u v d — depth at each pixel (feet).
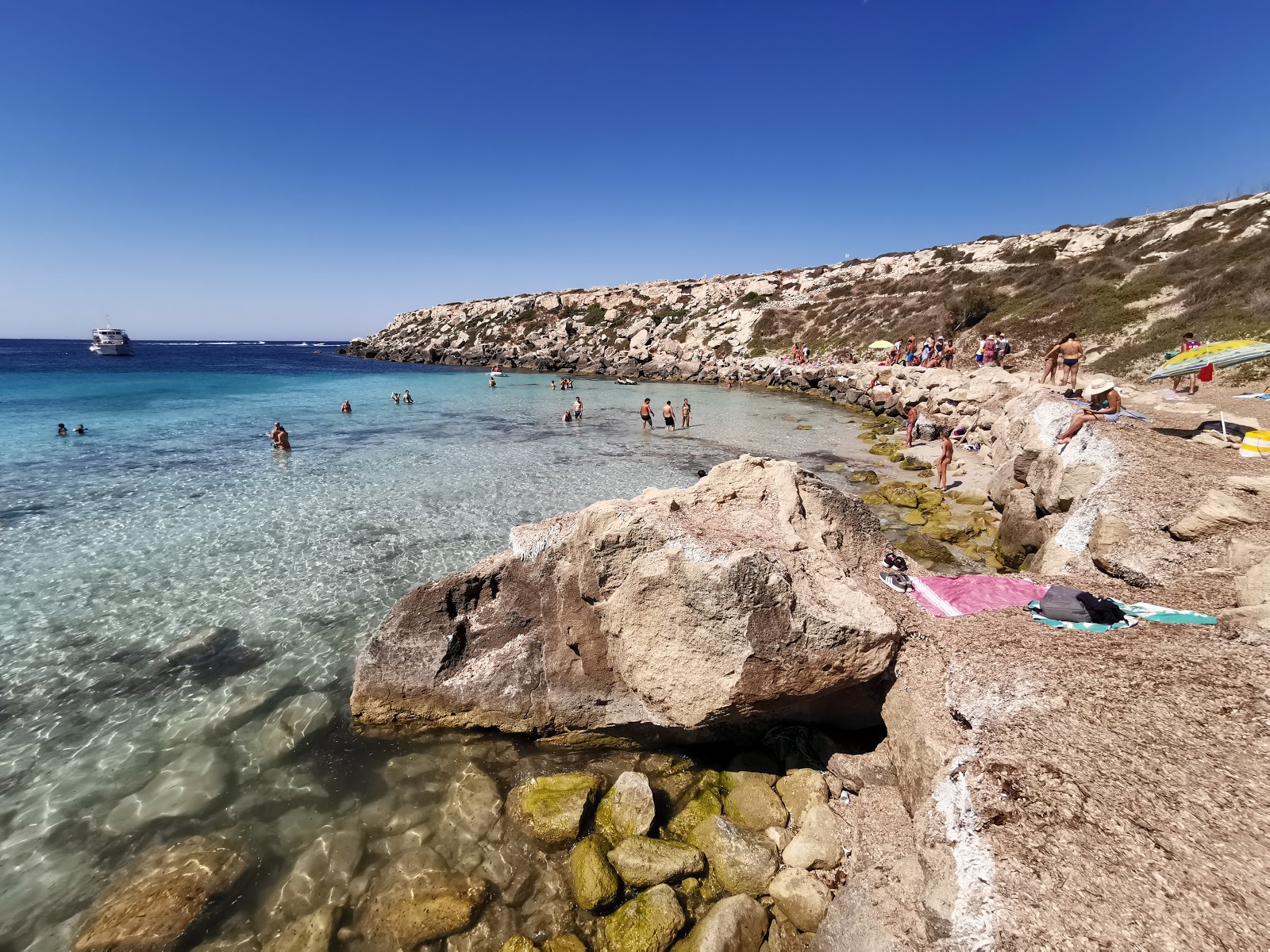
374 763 26.99
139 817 23.57
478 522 56.13
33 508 58.75
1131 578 30.35
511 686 28.89
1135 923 12.67
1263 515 31.04
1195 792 15.57
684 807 24.14
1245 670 20.07
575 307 323.37
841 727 27.22
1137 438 44.96
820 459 81.87
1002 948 12.91
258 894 20.48
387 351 339.36
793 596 23.82
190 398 147.54
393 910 19.72
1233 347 44.37
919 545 48.14
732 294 277.23
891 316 190.08
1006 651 23.32
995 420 74.69
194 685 31.96
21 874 21.04
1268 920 12.26
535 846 22.26
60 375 202.80
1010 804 16.08
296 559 47.52
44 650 34.88
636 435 101.76
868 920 16.24
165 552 48.62
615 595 26.50
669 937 18.43
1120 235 175.52
